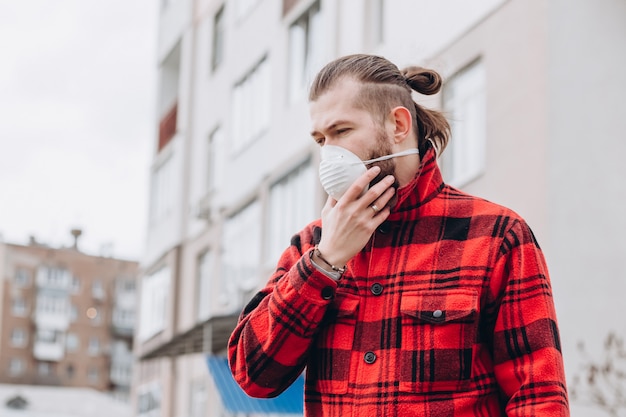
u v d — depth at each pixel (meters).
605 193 9.04
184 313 20.72
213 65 20.61
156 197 23.59
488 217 2.56
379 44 13.19
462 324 2.44
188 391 20.03
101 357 66.88
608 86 9.16
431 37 11.46
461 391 2.42
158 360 21.95
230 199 18.50
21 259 64.94
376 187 2.53
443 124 2.79
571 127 9.24
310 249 2.58
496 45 10.22
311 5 15.70
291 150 15.97
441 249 2.54
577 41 9.35
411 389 2.41
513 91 9.87
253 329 2.63
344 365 2.51
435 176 2.64
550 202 9.17
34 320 64.50
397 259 2.56
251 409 13.54
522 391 2.40
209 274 19.70
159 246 22.50
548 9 9.51
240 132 18.47
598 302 8.86
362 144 2.57
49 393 42.91
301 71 16.08
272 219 16.56
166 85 24.30
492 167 10.07
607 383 8.66
